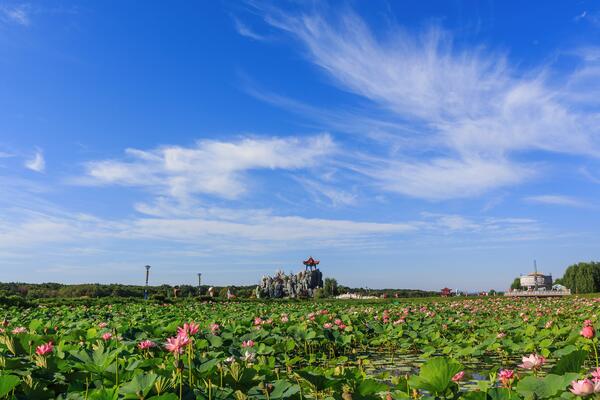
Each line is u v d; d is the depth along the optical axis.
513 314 23.27
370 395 5.48
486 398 4.84
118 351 6.81
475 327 17.30
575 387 4.45
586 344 9.44
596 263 79.81
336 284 83.00
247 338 11.09
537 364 6.16
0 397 4.67
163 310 26.50
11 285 51.75
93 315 20.70
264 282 77.06
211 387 5.58
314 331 12.43
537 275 87.06
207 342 9.71
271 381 6.12
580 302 33.22
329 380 5.59
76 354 6.84
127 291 59.41
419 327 16.31
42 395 5.30
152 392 5.10
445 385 5.21
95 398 4.76
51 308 27.62
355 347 14.41
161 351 8.53
